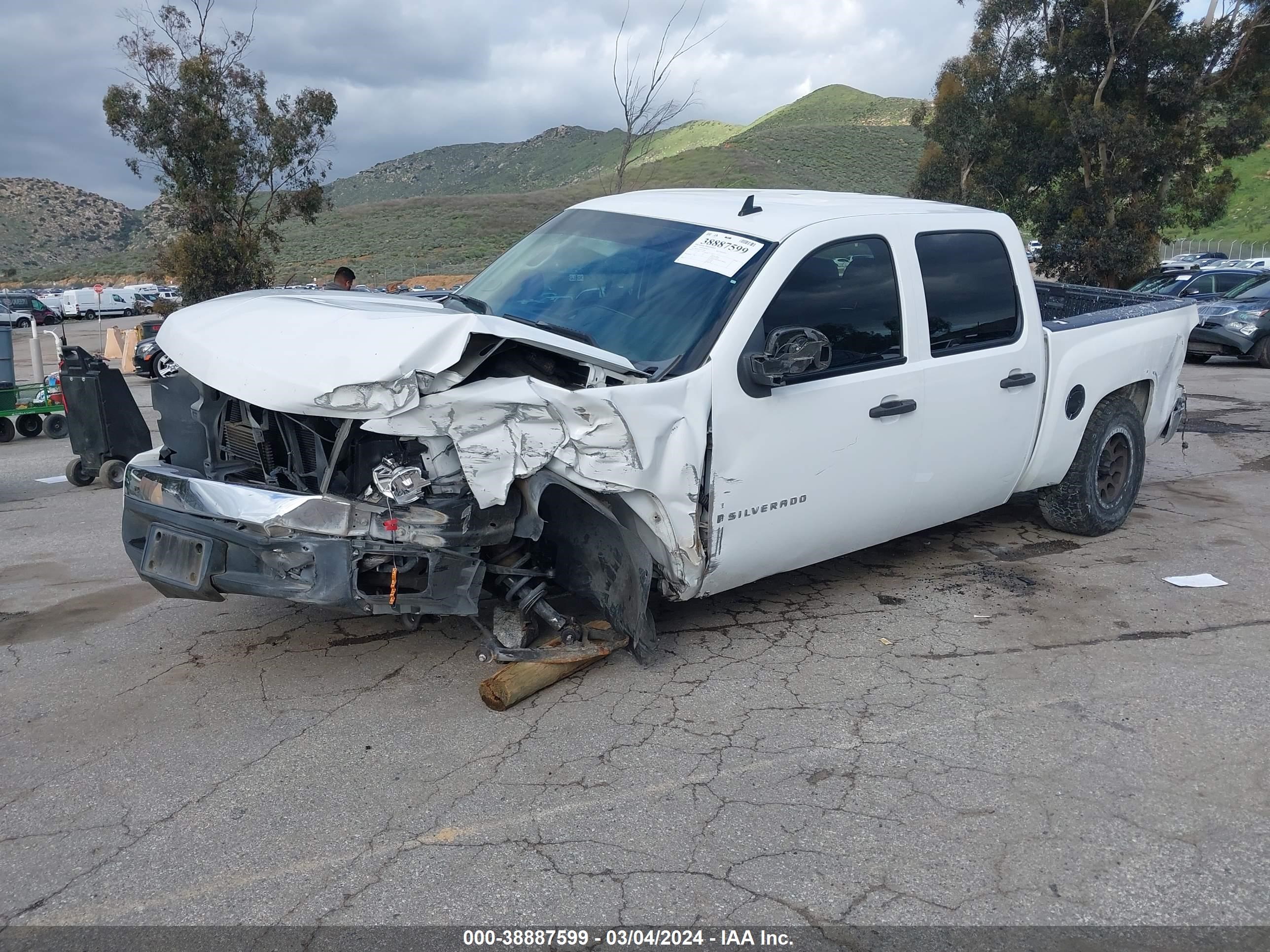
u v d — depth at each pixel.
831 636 4.70
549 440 3.61
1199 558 5.86
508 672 3.99
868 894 2.81
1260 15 24.78
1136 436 6.36
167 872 2.96
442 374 3.51
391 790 3.38
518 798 3.32
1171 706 3.97
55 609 5.31
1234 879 2.88
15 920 2.75
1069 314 7.83
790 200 5.05
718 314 4.16
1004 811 3.23
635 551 3.98
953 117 28.20
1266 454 8.96
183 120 20.05
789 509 4.39
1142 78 25.98
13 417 12.61
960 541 6.23
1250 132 25.80
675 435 3.88
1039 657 4.46
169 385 4.43
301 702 4.07
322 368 3.47
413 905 2.78
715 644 4.61
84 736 3.83
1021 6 26.91
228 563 3.82
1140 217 25.84
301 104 21.19
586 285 4.61
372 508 3.62
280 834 3.13
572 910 2.75
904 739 3.71
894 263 4.77
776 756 3.59
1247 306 16.05
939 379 4.89
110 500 8.29
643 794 3.34
